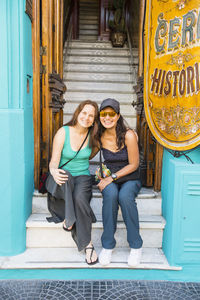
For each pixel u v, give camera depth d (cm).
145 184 260
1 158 196
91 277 203
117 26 617
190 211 198
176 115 207
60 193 194
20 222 208
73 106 453
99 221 221
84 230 195
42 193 224
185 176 195
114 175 201
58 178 188
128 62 558
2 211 202
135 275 204
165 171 229
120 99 474
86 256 201
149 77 235
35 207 234
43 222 214
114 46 614
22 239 212
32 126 228
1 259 204
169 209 208
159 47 221
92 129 208
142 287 194
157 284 199
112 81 499
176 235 200
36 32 221
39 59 230
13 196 202
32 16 216
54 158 202
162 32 217
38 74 229
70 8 691
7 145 195
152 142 252
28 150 216
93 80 498
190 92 195
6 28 188
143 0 271
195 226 200
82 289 189
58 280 200
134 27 568
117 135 203
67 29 647
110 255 200
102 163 218
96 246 221
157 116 226
